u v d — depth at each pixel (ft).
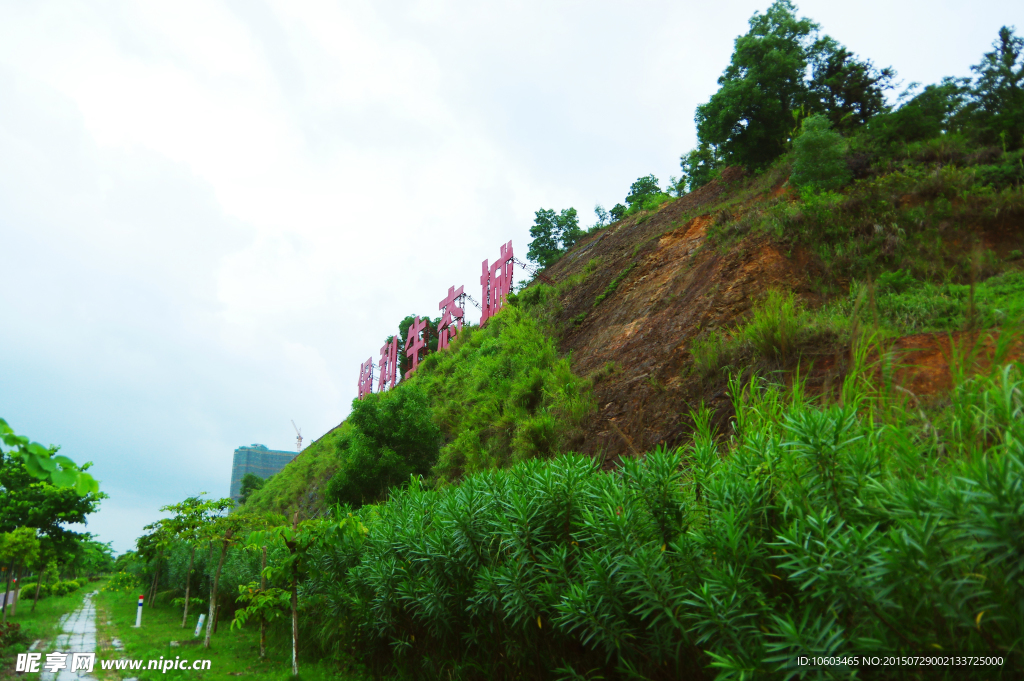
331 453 91.35
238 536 36.58
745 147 67.72
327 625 24.62
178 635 34.94
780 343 27.58
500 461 43.98
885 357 14.51
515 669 15.10
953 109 55.21
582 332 58.75
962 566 7.63
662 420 31.76
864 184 42.91
